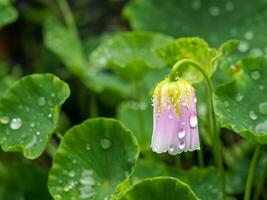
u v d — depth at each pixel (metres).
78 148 0.29
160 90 0.27
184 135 0.27
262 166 0.39
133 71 0.35
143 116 0.40
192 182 0.32
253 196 0.38
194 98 0.27
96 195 0.28
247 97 0.29
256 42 0.40
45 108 0.30
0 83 0.40
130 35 0.37
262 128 0.28
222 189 0.31
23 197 0.36
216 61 0.31
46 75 0.30
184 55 0.31
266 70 0.30
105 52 0.36
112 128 0.29
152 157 0.37
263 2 0.41
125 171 0.28
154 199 0.26
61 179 0.29
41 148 0.28
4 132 0.30
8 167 0.36
